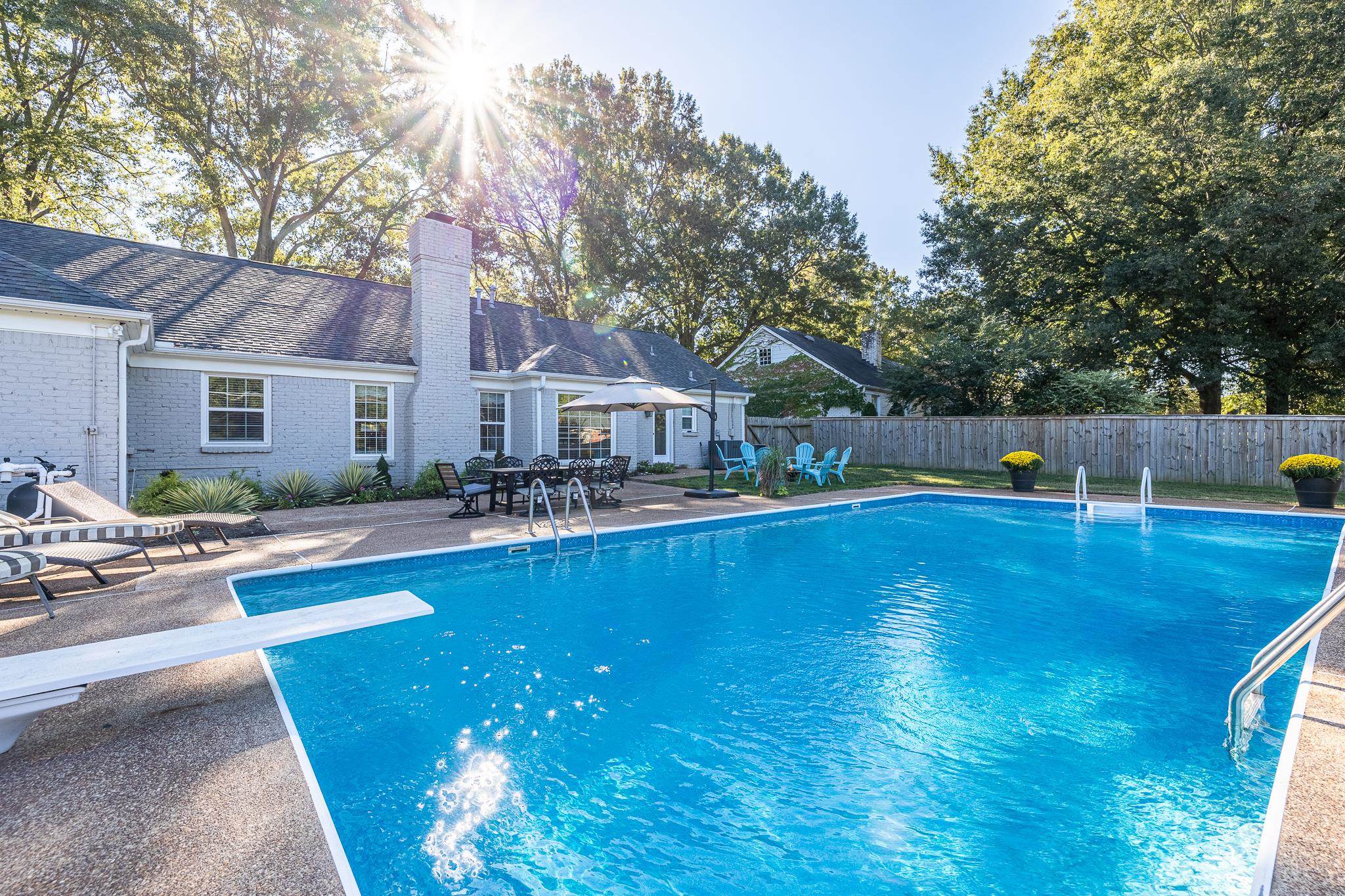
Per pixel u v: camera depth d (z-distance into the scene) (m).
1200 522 10.69
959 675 4.36
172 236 24.61
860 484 16.12
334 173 25.91
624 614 5.75
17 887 1.84
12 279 8.09
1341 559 6.80
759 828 2.71
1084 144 20.02
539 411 15.78
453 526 9.37
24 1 16.19
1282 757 2.65
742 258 32.28
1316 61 17.12
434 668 4.45
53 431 8.34
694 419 22.14
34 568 4.64
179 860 1.99
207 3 20.23
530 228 32.75
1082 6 26.27
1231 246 17.22
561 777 3.10
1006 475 18.62
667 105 31.91
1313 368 19.39
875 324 41.03
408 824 2.72
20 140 18.64
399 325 15.35
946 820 2.74
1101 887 2.29
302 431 12.82
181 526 6.66
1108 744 3.39
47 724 3.00
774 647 4.93
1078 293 21.88
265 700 3.33
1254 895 1.86
